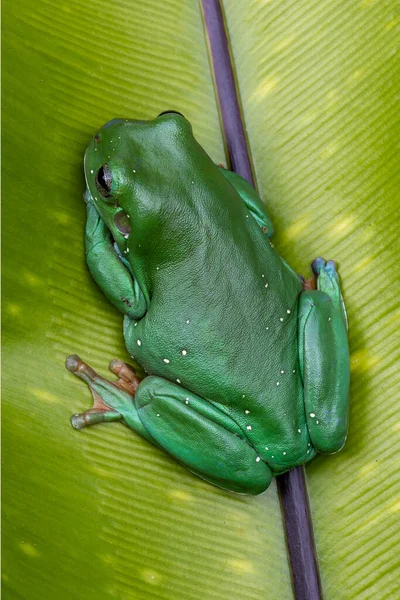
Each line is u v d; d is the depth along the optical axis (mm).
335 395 499
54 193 503
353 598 505
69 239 504
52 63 505
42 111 502
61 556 491
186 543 501
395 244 511
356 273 512
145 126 498
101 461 500
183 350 497
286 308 501
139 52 512
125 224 498
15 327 497
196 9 516
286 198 514
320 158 513
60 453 497
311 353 499
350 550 506
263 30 516
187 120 502
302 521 505
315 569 505
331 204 513
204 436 497
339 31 515
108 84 509
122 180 492
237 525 504
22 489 490
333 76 514
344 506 508
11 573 485
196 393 500
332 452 502
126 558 497
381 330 511
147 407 499
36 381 498
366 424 510
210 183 496
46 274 500
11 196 498
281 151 514
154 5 514
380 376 510
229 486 500
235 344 496
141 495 501
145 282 500
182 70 514
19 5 503
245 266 497
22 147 500
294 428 499
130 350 505
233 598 501
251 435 499
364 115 513
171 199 493
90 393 503
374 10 515
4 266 495
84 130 507
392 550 505
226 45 516
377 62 514
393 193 511
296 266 515
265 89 515
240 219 499
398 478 508
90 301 505
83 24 509
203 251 495
